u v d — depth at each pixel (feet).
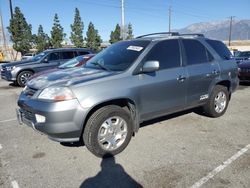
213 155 12.45
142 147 13.47
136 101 12.98
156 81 13.69
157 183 10.21
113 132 12.50
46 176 10.83
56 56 37.24
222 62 17.88
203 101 16.94
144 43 14.48
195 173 10.84
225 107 18.67
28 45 146.72
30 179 10.62
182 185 10.02
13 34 140.77
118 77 12.51
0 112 21.01
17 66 34.83
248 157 12.19
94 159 12.25
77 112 11.22
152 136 14.93
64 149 13.35
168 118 18.15
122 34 89.35
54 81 12.26
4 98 26.99
